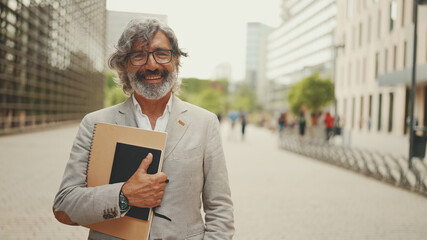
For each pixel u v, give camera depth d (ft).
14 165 31.65
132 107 5.58
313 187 25.84
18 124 73.87
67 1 104.78
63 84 106.83
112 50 5.59
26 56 76.33
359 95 107.65
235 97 414.41
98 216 4.76
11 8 67.51
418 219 18.11
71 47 113.39
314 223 17.30
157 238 4.96
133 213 4.99
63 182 5.15
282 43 318.45
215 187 5.46
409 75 68.33
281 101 320.09
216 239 5.21
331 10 217.56
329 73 219.00
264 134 108.17
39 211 17.94
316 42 241.35
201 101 304.30
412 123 27.50
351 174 31.83
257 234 15.67
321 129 50.93
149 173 4.94
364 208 20.18
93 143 5.26
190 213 5.18
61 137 67.41
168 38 5.55
